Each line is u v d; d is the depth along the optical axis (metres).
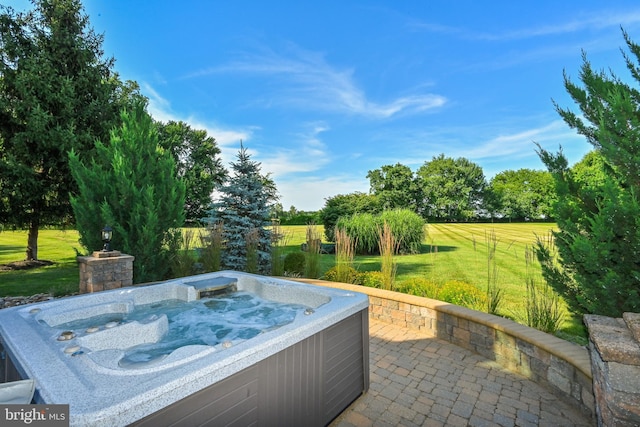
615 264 2.43
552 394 2.58
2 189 7.58
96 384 1.33
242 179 7.79
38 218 8.58
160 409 1.28
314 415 2.09
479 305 4.15
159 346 2.66
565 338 3.29
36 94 7.86
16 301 5.52
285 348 1.86
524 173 36.41
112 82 9.78
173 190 6.48
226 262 7.22
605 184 2.38
